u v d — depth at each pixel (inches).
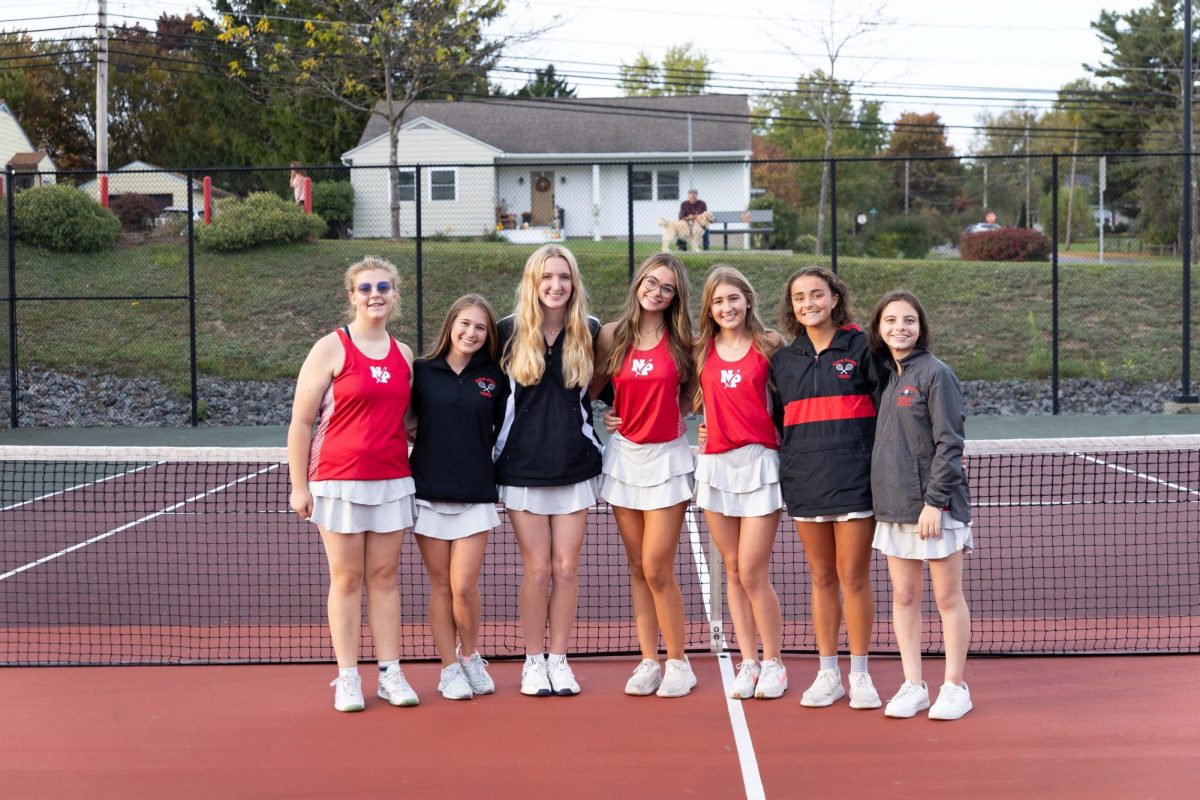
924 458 185.2
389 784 162.2
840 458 189.9
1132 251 1473.9
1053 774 162.9
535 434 199.9
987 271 836.6
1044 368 731.4
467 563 199.5
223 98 1503.4
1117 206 1798.7
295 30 1189.1
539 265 195.9
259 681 213.2
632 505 198.5
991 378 728.3
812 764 167.9
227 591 292.4
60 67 1680.6
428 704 198.7
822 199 1071.0
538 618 204.1
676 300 198.5
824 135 1808.6
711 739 179.0
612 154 1354.6
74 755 174.7
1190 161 651.5
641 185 1369.3
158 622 262.2
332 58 1098.7
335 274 826.8
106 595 289.1
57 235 823.1
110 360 733.3
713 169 1371.8
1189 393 670.5
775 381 195.3
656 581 199.2
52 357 732.0
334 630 196.1
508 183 1357.0
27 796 159.2
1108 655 221.1
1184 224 660.7
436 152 1300.4
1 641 245.4
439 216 1301.7
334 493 192.2
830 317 194.7
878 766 166.9
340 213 1200.2
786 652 230.4
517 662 227.0
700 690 204.8
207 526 381.4
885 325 185.5
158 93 1678.2
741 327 197.5
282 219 853.2
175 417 666.8
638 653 231.8
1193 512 377.1
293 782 163.5
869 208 1635.1
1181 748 171.8
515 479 200.4
